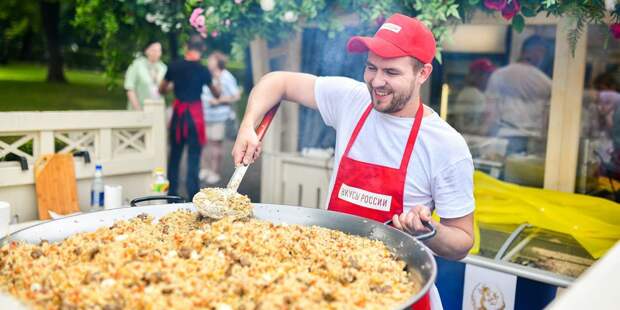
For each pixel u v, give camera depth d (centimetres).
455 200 216
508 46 440
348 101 244
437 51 339
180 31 507
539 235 297
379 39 202
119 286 142
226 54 629
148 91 642
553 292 254
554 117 354
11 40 2384
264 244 179
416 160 219
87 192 378
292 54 428
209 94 690
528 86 401
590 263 265
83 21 484
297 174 441
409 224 192
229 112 721
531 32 409
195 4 403
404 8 345
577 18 317
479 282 274
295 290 145
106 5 464
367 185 228
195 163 612
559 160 357
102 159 381
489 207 332
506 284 266
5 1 2033
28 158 350
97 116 374
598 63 375
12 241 178
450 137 216
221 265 161
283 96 260
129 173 395
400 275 168
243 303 141
